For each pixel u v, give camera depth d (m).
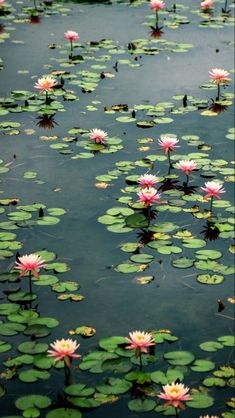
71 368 3.66
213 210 5.13
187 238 4.77
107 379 3.58
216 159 5.87
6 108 6.73
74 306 4.12
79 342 3.84
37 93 7.09
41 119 6.52
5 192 5.26
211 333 3.93
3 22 9.27
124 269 4.44
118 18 9.63
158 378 3.58
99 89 7.24
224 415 3.37
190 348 3.81
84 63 7.93
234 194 5.35
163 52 8.34
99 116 6.62
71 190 5.32
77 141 6.10
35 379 3.57
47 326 3.94
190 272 4.44
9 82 7.33
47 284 4.27
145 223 4.92
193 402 3.44
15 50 8.24
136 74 7.66
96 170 5.62
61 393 3.49
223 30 9.23
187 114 6.72
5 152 5.86
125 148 6.01
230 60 8.14
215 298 4.22
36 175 5.52
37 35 8.78
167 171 5.66
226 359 3.73
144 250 4.64
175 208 5.13
